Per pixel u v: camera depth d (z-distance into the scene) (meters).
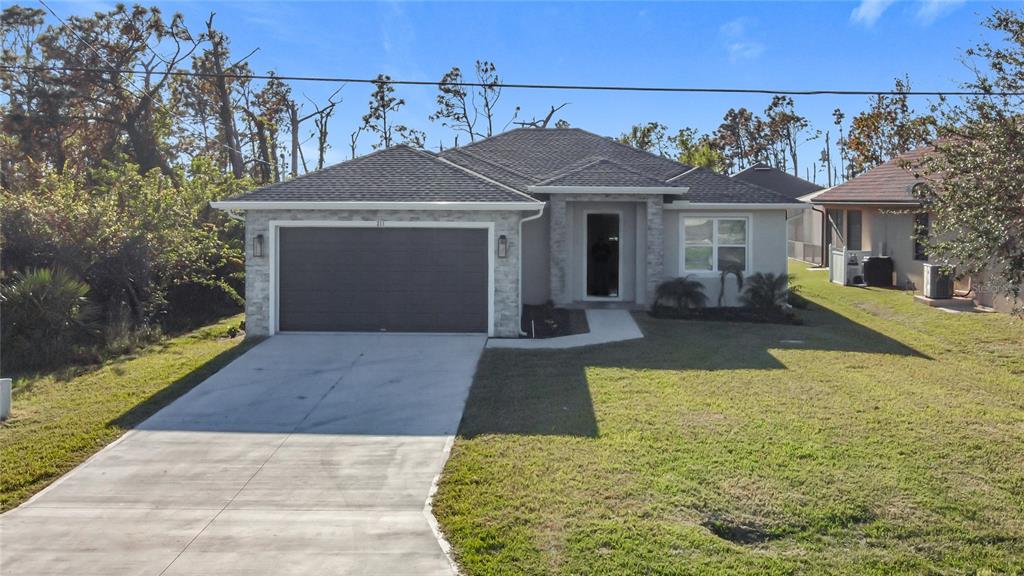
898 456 8.34
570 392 11.05
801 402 10.51
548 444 8.78
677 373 12.23
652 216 18.31
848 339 15.52
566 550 6.30
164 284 18.03
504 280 15.07
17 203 16.36
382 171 16.09
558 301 18.53
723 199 18.91
